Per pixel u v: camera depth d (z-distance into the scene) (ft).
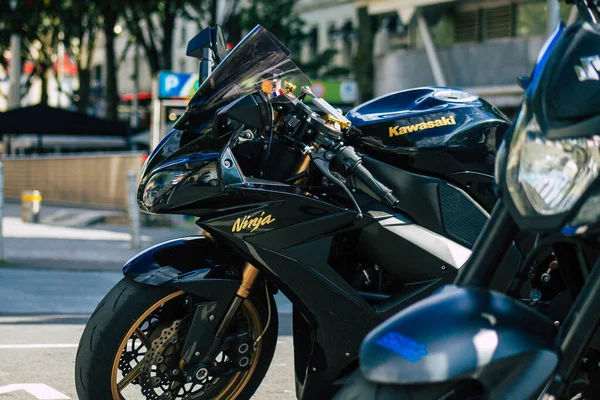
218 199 11.73
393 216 12.10
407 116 12.42
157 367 12.09
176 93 59.00
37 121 96.02
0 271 35.35
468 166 12.42
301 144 11.98
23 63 139.23
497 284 11.14
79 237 51.75
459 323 6.76
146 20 103.65
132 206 45.93
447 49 77.10
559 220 6.86
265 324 12.58
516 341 6.70
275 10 99.96
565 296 9.26
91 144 108.37
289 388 16.28
